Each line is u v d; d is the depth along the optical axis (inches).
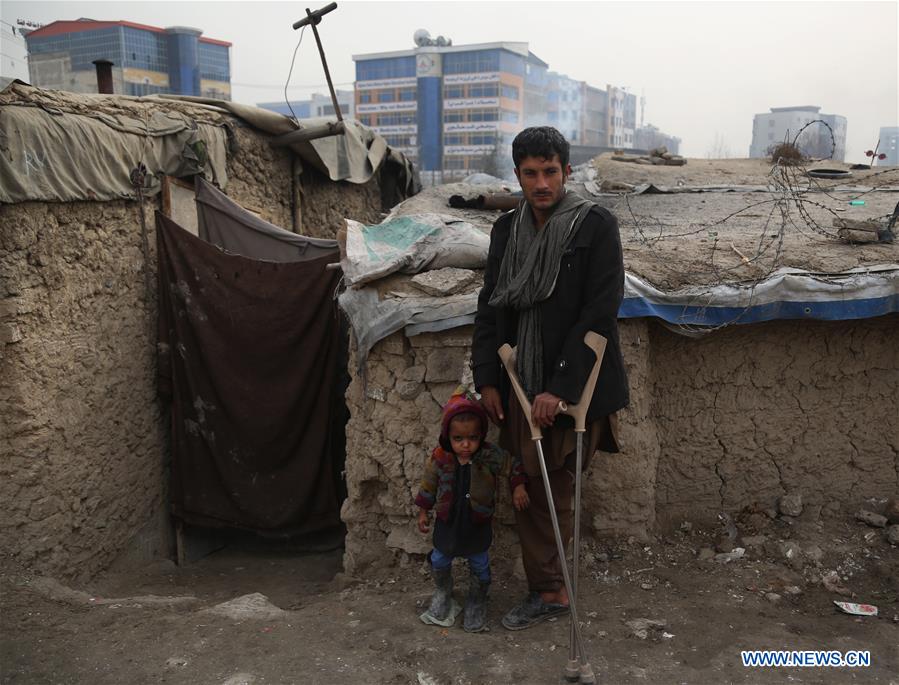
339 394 250.7
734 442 183.6
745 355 180.9
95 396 223.1
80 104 220.2
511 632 141.6
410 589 170.1
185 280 248.7
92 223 221.0
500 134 2982.3
